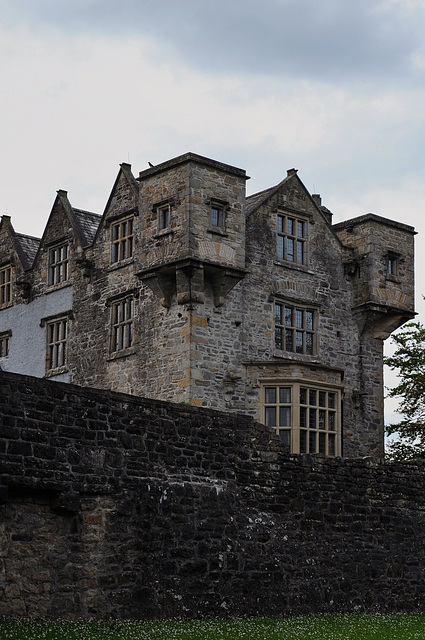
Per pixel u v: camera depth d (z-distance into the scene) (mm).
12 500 19219
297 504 25094
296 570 24688
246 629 20281
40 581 19453
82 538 20125
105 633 18141
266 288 36531
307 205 38781
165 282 34625
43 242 42062
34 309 41906
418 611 27719
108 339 37531
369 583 26547
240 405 34750
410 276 40562
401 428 41031
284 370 34969
